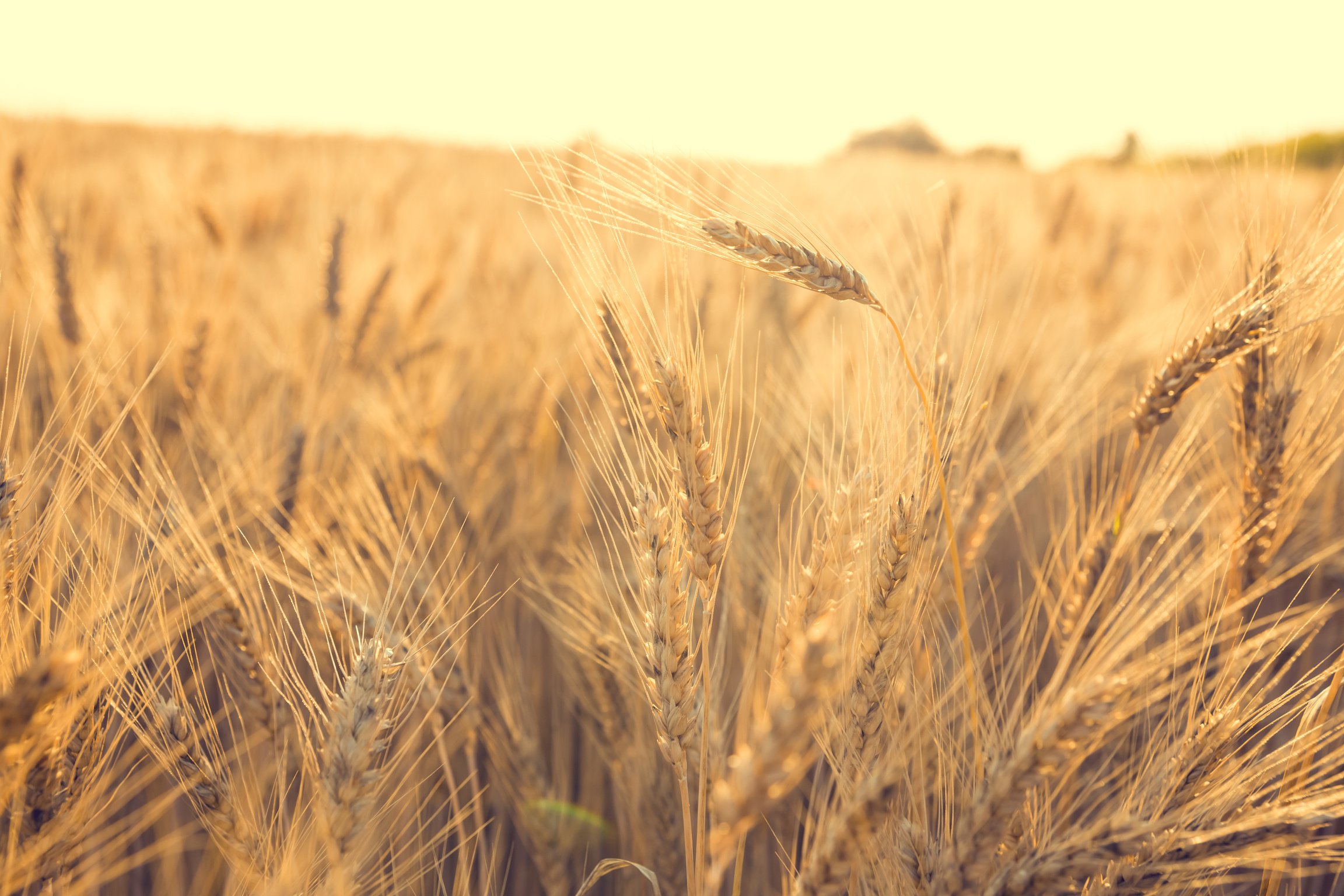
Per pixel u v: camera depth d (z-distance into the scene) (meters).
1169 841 0.54
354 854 0.53
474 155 5.74
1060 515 0.92
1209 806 0.54
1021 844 0.54
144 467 0.71
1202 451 0.68
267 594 0.71
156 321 1.12
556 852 0.70
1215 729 0.56
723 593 0.71
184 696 0.57
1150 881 0.54
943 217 0.80
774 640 0.58
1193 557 0.66
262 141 4.73
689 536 0.54
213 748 0.57
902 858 0.55
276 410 0.97
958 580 0.54
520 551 0.91
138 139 4.57
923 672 0.61
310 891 0.54
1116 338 1.07
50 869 0.53
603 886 0.76
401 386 1.08
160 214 1.90
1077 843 0.52
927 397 0.56
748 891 0.70
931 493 0.56
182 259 1.34
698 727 0.55
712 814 0.54
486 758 0.78
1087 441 0.79
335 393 1.06
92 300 1.11
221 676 0.67
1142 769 0.59
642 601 0.56
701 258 1.33
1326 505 0.84
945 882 0.51
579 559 0.78
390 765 0.58
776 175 3.27
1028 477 0.72
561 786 0.76
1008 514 0.92
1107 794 0.60
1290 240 0.63
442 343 1.19
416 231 2.16
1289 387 0.63
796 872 0.61
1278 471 0.63
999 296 1.20
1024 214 2.42
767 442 0.79
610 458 0.58
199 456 0.86
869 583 0.55
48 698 0.45
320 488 0.76
